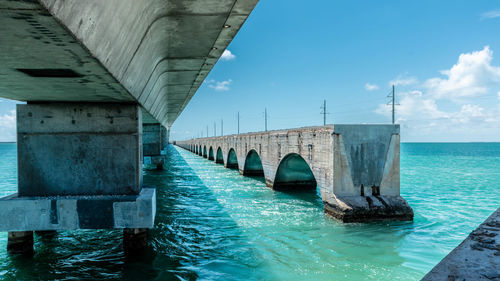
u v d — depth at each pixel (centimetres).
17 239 1027
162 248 1133
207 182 2920
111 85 773
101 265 988
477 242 262
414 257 1062
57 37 433
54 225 928
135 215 950
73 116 1014
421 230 1352
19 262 992
